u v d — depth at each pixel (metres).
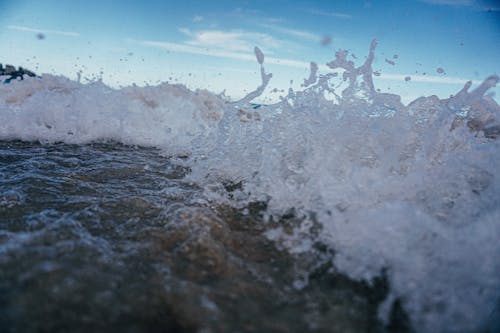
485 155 1.85
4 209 1.51
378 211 1.44
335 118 2.24
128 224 1.47
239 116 2.46
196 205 1.74
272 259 1.33
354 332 0.96
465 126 2.20
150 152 2.91
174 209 1.62
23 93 3.75
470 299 1.09
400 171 1.94
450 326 1.00
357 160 2.01
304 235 1.49
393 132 2.15
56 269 1.05
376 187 1.72
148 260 1.20
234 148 2.34
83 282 1.02
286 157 2.02
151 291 1.02
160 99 3.88
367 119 2.22
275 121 2.31
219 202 1.82
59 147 2.88
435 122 2.23
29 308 0.89
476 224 1.36
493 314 1.03
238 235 1.50
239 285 1.13
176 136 3.32
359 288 1.17
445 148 2.12
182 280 1.10
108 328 0.86
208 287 1.08
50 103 3.42
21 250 1.14
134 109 3.66
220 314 0.96
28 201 1.62
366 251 1.32
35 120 3.24
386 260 1.26
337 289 1.16
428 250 1.26
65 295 0.95
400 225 1.35
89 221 1.46
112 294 0.99
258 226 1.59
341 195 1.68
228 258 1.29
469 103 2.26
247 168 2.17
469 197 1.62
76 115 3.36
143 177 2.16
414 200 1.67
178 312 0.95
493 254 1.23
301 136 2.14
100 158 2.56
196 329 0.90
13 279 0.99
